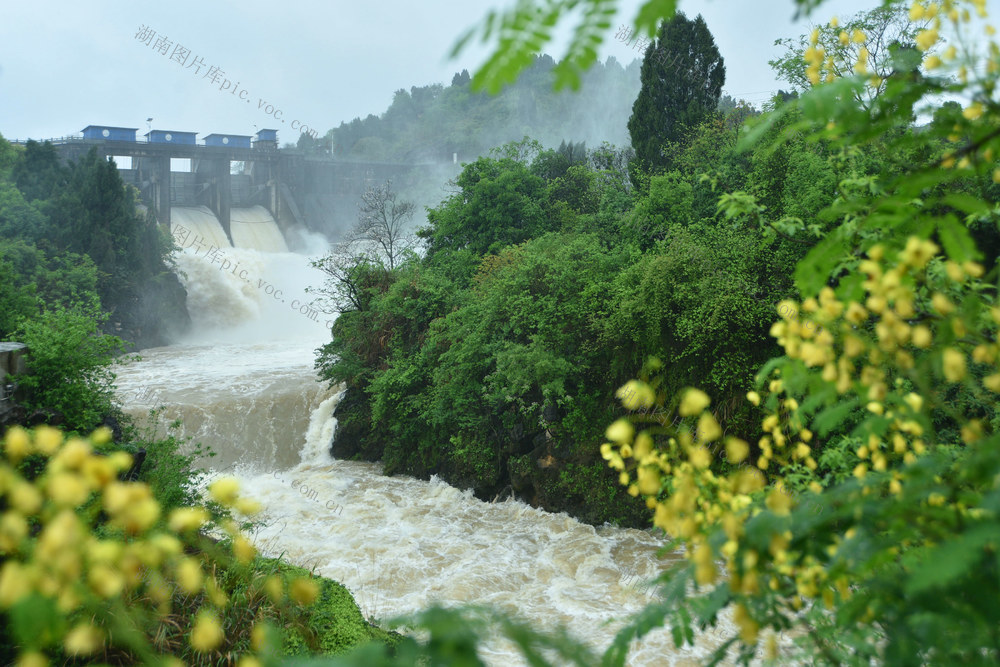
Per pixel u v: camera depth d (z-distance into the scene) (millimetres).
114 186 56438
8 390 14266
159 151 83500
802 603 1396
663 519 1416
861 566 1244
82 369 16062
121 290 54000
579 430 22516
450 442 26141
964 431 1304
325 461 30016
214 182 87875
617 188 36094
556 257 25000
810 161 17297
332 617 7719
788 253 17969
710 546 1332
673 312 20016
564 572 18266
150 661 925
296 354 48219
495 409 24453
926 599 1089
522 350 22859
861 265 1354
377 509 23312
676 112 35656
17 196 53688
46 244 52469
